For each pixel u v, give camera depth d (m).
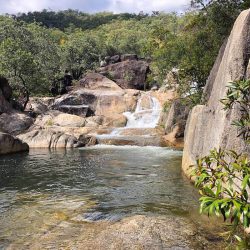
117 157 19.52
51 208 9.20
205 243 6.26
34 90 38.97
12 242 6.76
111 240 6.45
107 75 54.44
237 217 3.28
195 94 23.97
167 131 27.75
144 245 6.18
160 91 41.78
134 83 53.81
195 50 24.02
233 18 22.75
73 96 41.50
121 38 92.81
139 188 11.52
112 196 10.52
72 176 14.14
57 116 34.59
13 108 33.28
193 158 12.71
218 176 3.79
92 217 8.23
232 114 8.09
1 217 8.47
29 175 14.61
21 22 69.38
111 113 39.38
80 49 64.62
